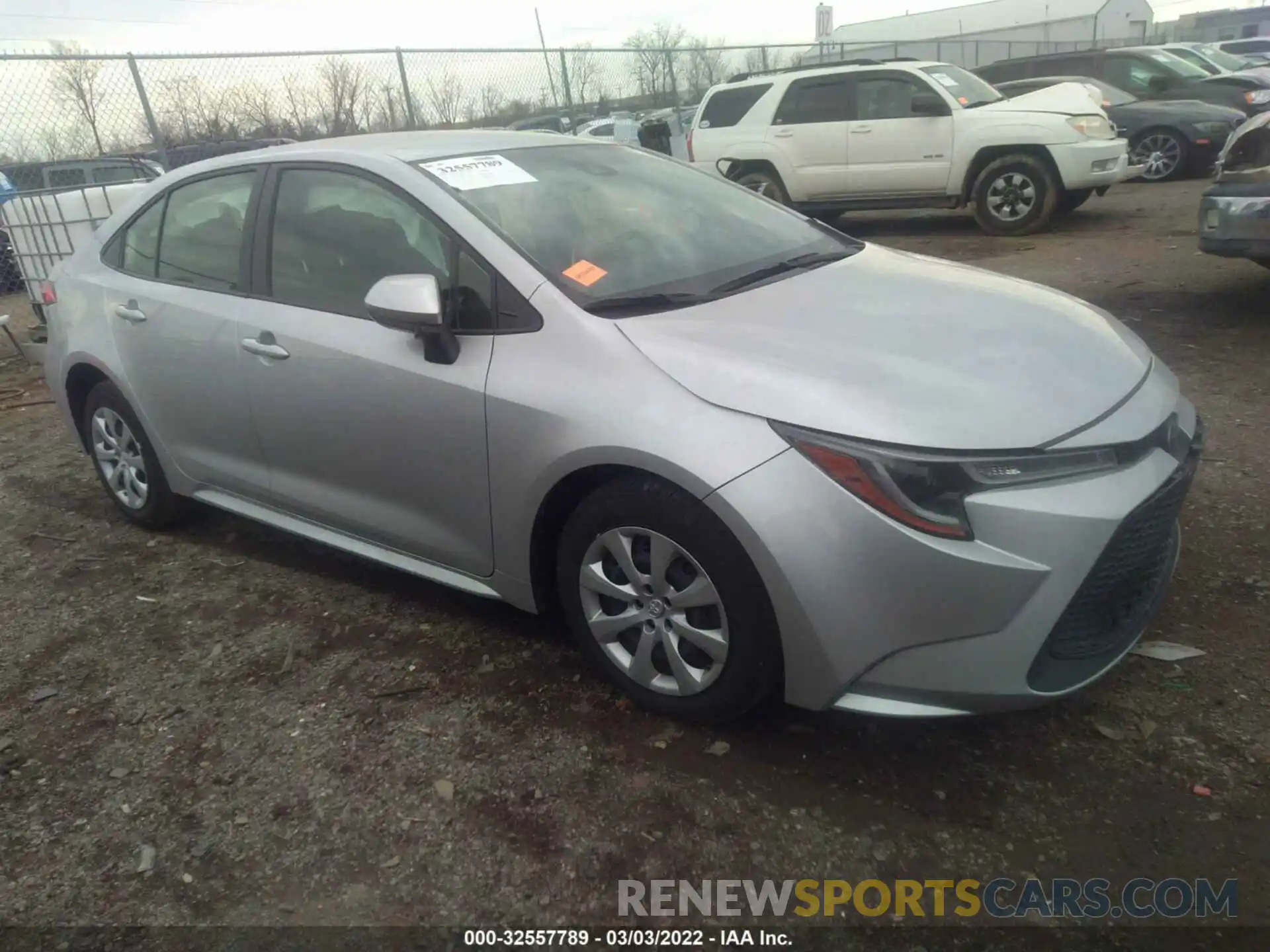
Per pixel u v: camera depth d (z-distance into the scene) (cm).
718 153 1154
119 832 254
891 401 237
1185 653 292
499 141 362
